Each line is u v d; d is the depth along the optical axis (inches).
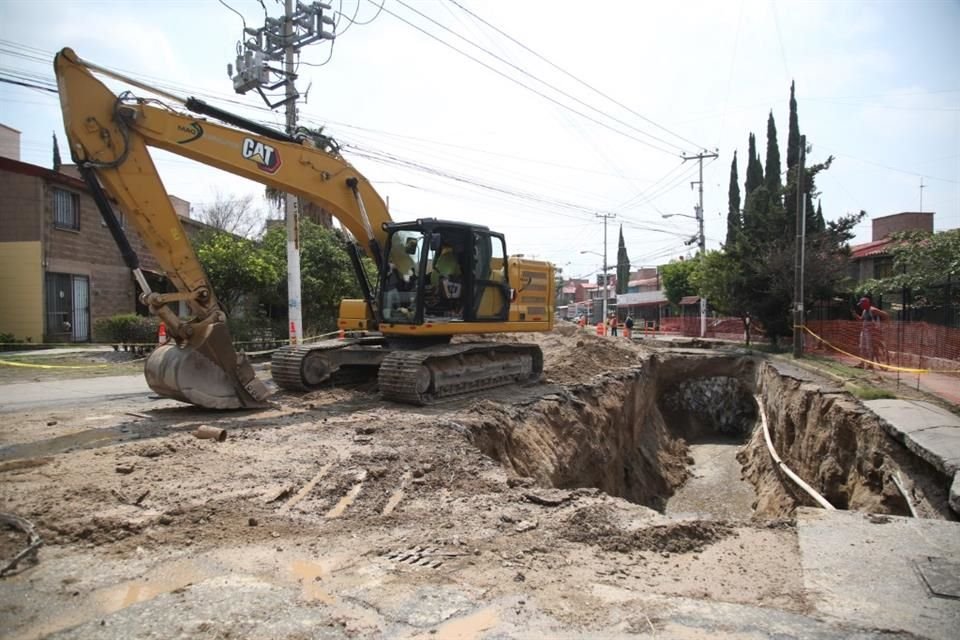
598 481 531.8
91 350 724.0
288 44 649.0
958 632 137.3
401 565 171.8
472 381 469.1
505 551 184.7
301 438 311.9
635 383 748.6
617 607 148.5
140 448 279.1
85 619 136.9
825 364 724.0
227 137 372.8
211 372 374.3
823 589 160.9
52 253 775.7
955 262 628.7
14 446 290.8
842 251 960.9
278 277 844.6
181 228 355.9
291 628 134.3
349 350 477.7
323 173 422.9
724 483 751.7
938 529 207.6
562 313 3725.4
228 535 189.8
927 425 363.3
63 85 315.9
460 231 454.9
